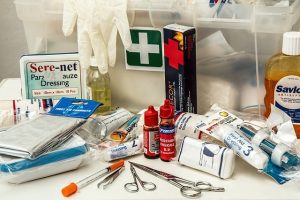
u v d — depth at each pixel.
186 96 0.82
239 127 0.73
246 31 0.80
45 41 0.93
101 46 0.85
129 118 0.85
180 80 0.80
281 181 0.65
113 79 0.92
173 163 0.72
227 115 0.77
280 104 0.77
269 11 0.76
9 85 1.02
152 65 0.88
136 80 0.91
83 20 0.85
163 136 0.71
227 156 0.66
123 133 0.80
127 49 0.87
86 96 0.88
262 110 0.85
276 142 0.68
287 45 0.73
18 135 0.71
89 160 0.73
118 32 0.86
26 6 0.89
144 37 0.86
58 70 0.87
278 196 0.63
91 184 0.67
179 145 0.74
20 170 0.66
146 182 0.67
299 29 0.83
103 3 0.83
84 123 0.77
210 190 0.64
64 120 0.76
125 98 0.94
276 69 0.76
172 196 0.64
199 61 0.85
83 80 0.88
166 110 0.71
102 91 0.89
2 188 0.67
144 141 0.74
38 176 0.68
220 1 0.80
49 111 0.81
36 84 0.88
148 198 0.64
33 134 0.71
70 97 0.88
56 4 0.88
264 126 0.75
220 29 0.82
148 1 0.82
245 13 0.78
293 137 0.72
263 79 0.83
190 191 0.64
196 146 0.69
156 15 0.83
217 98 0.87
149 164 0.73
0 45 1.18
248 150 0.66
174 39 0.78
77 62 0.87
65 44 0.93
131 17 0.84
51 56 0.86
